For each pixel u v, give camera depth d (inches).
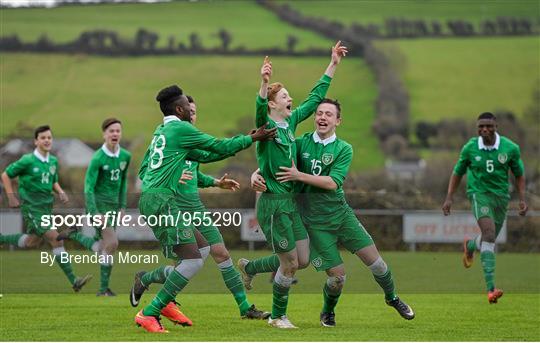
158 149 1168.8
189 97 1350.9
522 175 1672.0
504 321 1334.9
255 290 1654.8
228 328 1223.5
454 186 1704.0
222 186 1398.9
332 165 1234.0
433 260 2070.6
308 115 1290.6
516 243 2395.4
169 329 1212.5
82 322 1290.6
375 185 3351.4
